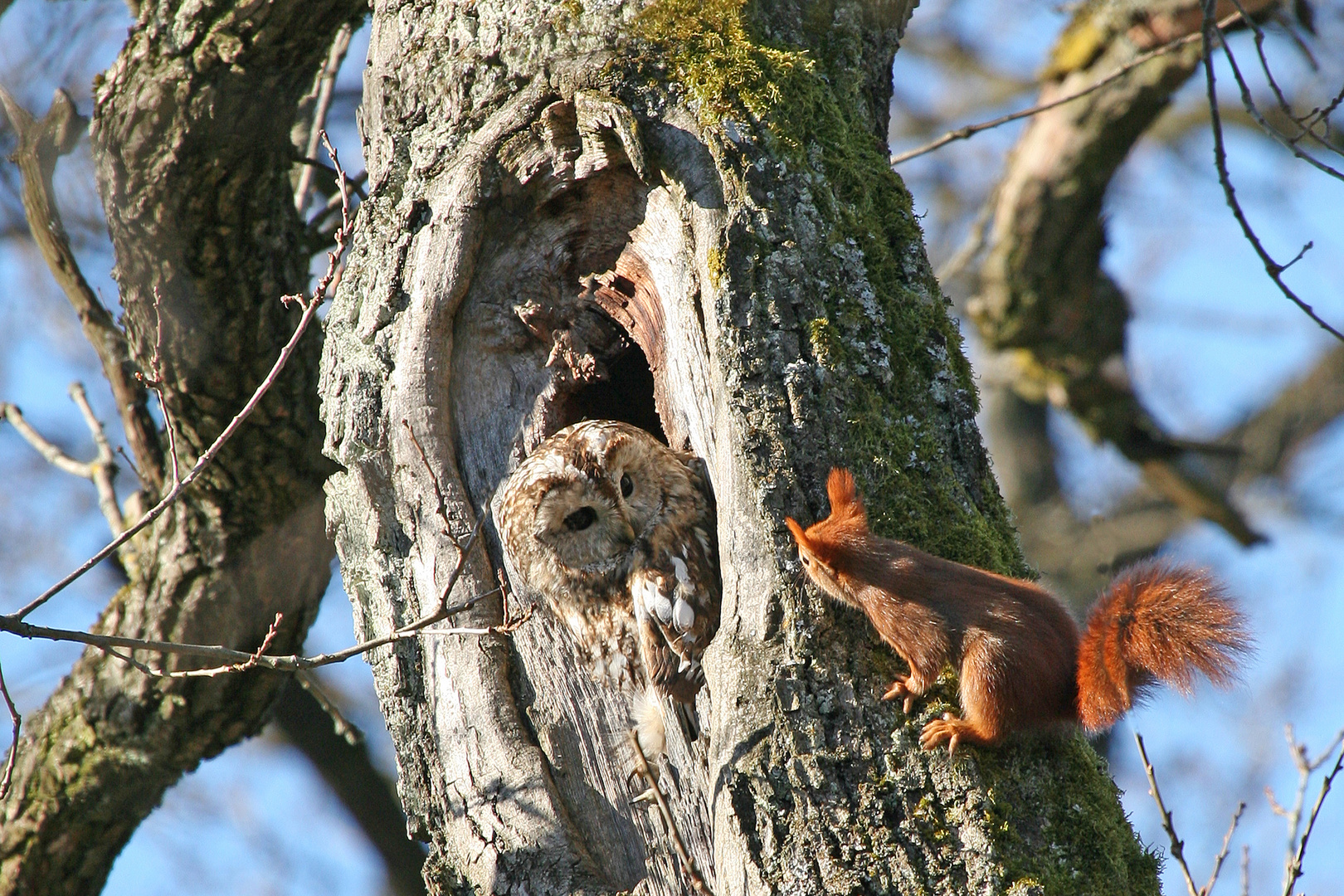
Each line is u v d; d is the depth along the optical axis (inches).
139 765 547.5
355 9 452.8
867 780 272.2
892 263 331.3
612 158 349.7
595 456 389.1
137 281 474.6
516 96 362.9
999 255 713.6
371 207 382.6
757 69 338.0
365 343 369.1
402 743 358.6
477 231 362.6
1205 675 258.4
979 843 262.2
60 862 565.0
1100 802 277.7
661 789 339.0
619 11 355.9
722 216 319.9
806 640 284.0
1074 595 811.4
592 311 369.7
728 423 305.4
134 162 454.0
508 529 368.2
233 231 474.3
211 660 527.8
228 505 515.5
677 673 366.0
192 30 444.1
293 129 510.9
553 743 347.9
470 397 370.6
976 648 265.0
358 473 366.9
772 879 271.7
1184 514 810.2
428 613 354.6
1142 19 640.4
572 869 327.9
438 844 347.3
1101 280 737.0
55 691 565.6
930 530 300.8
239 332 486.0
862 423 305.1
